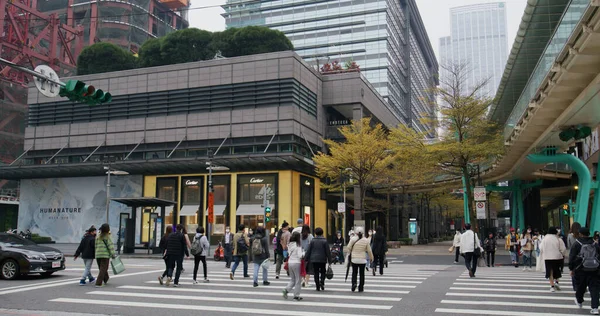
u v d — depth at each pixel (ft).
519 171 128.06
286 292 38.96
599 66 51.37
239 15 379.55
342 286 48.01
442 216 309.42
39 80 41.81
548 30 111.65
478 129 101.81
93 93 44.14
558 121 69.36
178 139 156.15
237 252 54.90
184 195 154.40
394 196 206.28
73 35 308.60
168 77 161.17
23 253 53.36
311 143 157.79
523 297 39.88
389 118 215.51
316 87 165.99
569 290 44.55
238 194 148.56
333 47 339.16
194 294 42.29
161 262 84.43
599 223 76.79
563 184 147.74
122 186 161.68
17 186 255.91
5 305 36.65
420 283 50.67
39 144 172.76
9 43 252.42
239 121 150.41
